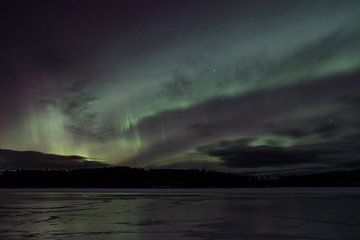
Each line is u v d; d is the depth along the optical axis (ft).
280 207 92.17
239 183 529.04
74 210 86.74
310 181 541.75
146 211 82.94
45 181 487.61
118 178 504.84
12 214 76.23
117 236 45.85
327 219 63.52
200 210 85.10
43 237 45.14
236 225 56.13
